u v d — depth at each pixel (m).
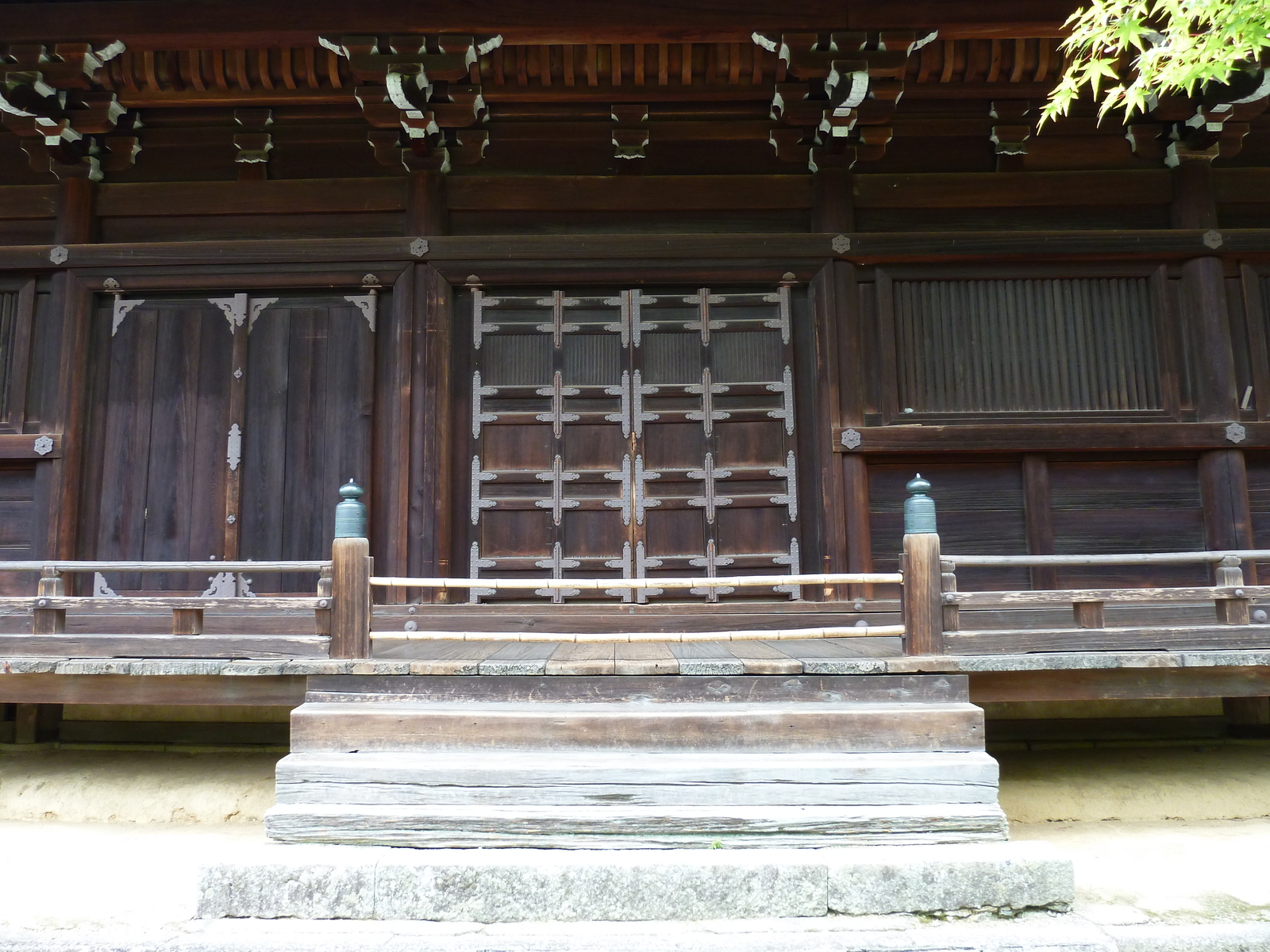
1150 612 5.73
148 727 5.91
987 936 2.92
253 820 4.86
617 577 5.97
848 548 5.82
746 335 6.21
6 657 4.13
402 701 3.71
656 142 6.40
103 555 5.91
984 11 5.46
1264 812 4.81
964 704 3.65
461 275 6.08
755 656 4.05
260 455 6.02
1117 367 6.05
